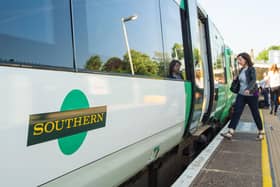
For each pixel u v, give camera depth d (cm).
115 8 286
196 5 596
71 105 208
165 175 495
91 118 229
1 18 170
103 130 245
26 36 184
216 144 633
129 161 301
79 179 223
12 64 171
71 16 223
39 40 192
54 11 207
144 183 421
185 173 434
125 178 307
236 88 708
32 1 190
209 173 446
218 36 926
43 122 184
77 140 214
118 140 269
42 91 185
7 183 163
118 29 289
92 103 231
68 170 207
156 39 385
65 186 209
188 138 583
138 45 329
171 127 414
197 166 468
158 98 362
